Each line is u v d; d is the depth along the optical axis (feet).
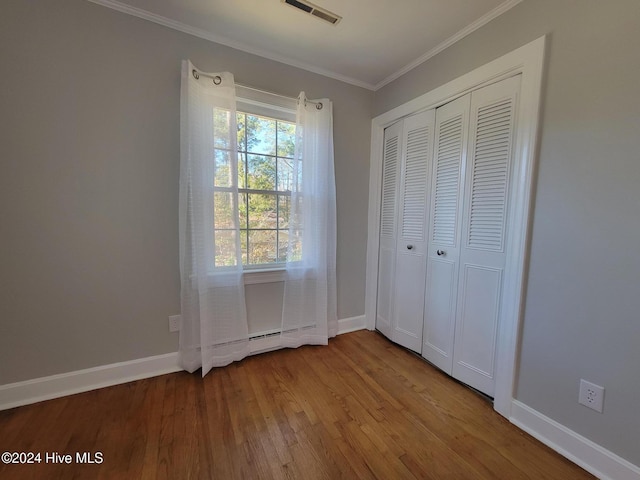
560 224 4.25
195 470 3.86
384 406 5.24
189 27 5.76
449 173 6.17
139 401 5.23
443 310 6.39
